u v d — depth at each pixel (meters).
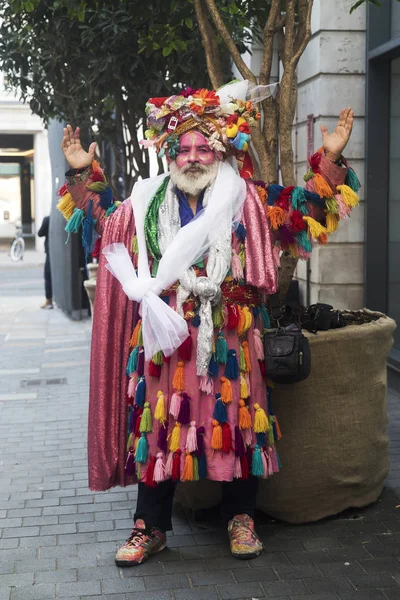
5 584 3.16
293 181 3.91
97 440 3.36
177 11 4.91
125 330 3.39
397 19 6.19
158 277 3.17
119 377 3.39
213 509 3.85
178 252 3.15
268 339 3.25
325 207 3.32
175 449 3.15
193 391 3.15
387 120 6.50
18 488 4.25
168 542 3.54
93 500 4.07
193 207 3.33
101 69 5.90
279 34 4.21
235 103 3.32
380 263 6.64
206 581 3.18
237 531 3.40
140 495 3.42
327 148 3.26
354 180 3.34
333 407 3.59
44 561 3.37
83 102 6.91
